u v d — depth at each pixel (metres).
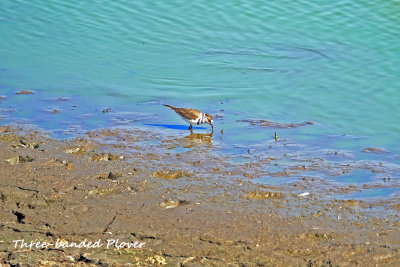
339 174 14.56
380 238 11.59
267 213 12.47
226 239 11.49
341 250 11.16
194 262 10.80
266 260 10.88
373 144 16.64
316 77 21.08
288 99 19.70
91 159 15.00
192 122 16.98
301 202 13.02
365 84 20.50
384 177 14.42
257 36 23.86
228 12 25.50
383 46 22.70
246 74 21.45
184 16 25.30
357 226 12.05
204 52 22.92
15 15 25.47
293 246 11.30
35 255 10.81
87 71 21.64
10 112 18.19
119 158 15.16
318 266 10.73
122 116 18.17
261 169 14.72
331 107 19.11
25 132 16.64
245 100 19.66
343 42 23.19
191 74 21.52
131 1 26.47
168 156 15.35
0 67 21.75
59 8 25.94
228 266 10.68
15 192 13.01
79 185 13.48
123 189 13.41
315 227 11.95
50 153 15.13
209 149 15.91
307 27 24.20
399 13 24.47
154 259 10.85
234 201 13.00
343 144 16.58
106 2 26.41
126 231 11.73
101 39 23.81
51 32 24.34
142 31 24.23
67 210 12.45
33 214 12.24
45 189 13.23
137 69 21.83
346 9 24.97
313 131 17.44
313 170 14.77
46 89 20.19
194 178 14.11
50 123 17.41
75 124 17.39
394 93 19.88
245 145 16.28
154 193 13.26
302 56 22.44
